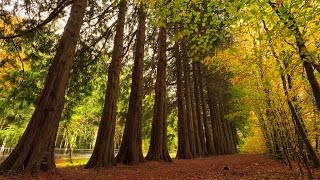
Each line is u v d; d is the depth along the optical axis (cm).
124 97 2383
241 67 1128
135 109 1616
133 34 2019
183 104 2583
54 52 1453
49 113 890
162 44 2109
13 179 723
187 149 2459
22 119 2102
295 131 996
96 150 1317
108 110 1392
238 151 4991
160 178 983
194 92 3653
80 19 1059
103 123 1368
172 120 3694
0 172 771
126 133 1568
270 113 1208
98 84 2014
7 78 1405
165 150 1848
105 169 1218
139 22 1806
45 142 867
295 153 1042
